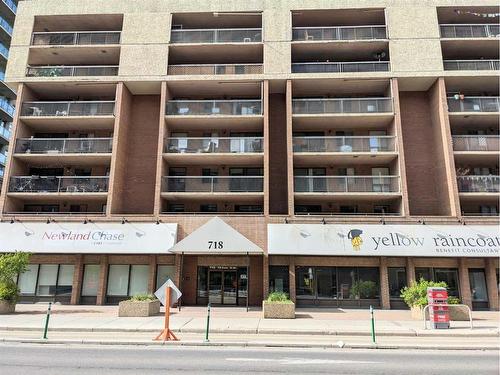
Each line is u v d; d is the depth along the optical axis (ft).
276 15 90.53
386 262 76.84
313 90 91.50
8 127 160.97
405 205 77.71
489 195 79.36
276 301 59.62
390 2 89.97
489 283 75.51
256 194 80.28
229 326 48.83
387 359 32.71
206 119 85.97
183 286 78.95
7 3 154.71
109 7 92.27
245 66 88.94
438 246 73.36
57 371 27.12
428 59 85.92
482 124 88.53
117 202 83.82
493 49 90.63
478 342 40.93
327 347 38.32
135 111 93.15
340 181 82.02
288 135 82.33
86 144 86.38
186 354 34.04
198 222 78.18
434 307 49.37
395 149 82.53
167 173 87.61
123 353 34.17
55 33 92.53
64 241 76.43
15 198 85.35
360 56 93.56
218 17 92.63
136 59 88.94
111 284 79.46
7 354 33.12
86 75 90.58
